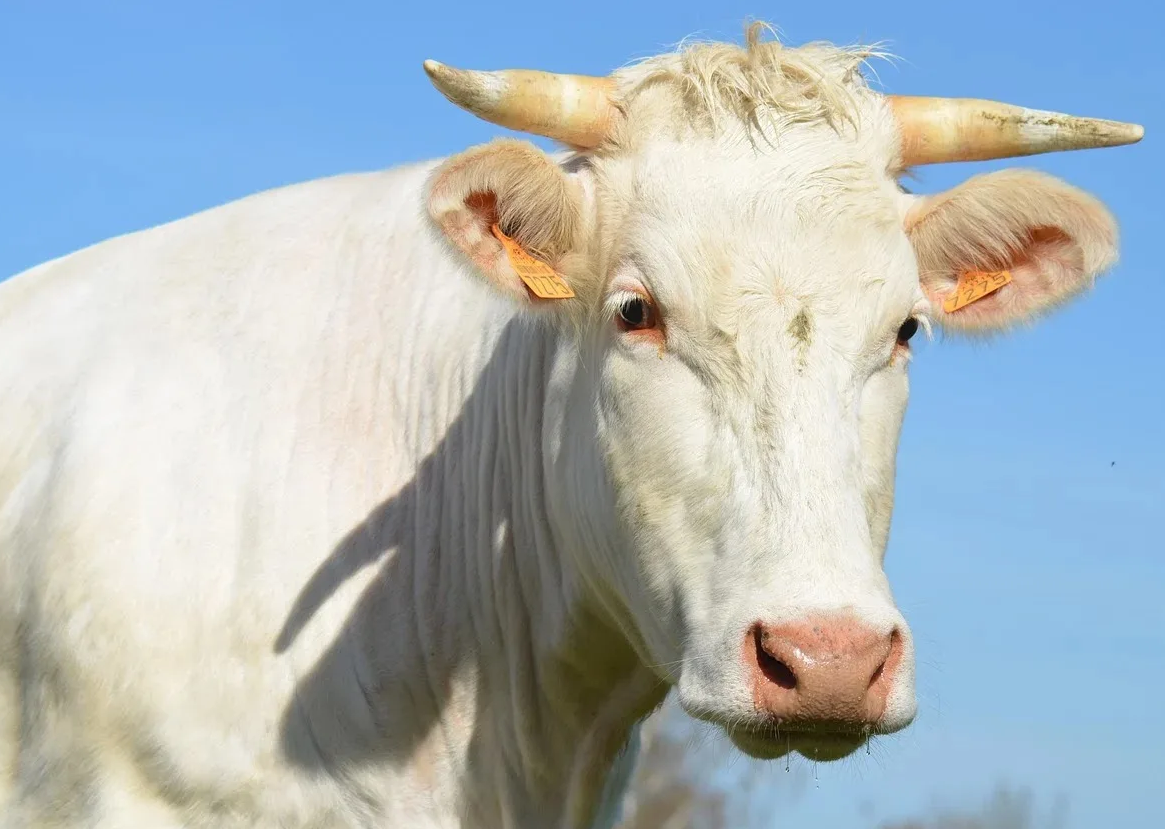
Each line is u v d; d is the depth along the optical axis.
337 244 8.77
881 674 6.20
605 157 7.38
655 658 7.25
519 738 8.20
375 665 7.97
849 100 7.36
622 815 9.04
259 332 8.45
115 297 8.84
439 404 8.37
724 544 6.65
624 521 7.13
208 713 7.80
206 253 8.86
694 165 7.07
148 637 7.80
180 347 8.44
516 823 8.23
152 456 8.10
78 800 7.89
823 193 6.96
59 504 8.11
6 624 8.24
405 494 8.23
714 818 21.83
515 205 7.18
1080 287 7.71
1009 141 7.62
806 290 6.77
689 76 7.29
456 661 8.15
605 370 7.20
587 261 7.33
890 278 6.96
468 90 7.19
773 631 6.13
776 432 6.60
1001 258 7.83
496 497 8.22
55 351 8.77
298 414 8.25
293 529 7.99
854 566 6.30
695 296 6.84
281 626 7.85
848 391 6.75
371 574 8.05
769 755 6.36
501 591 8.19
